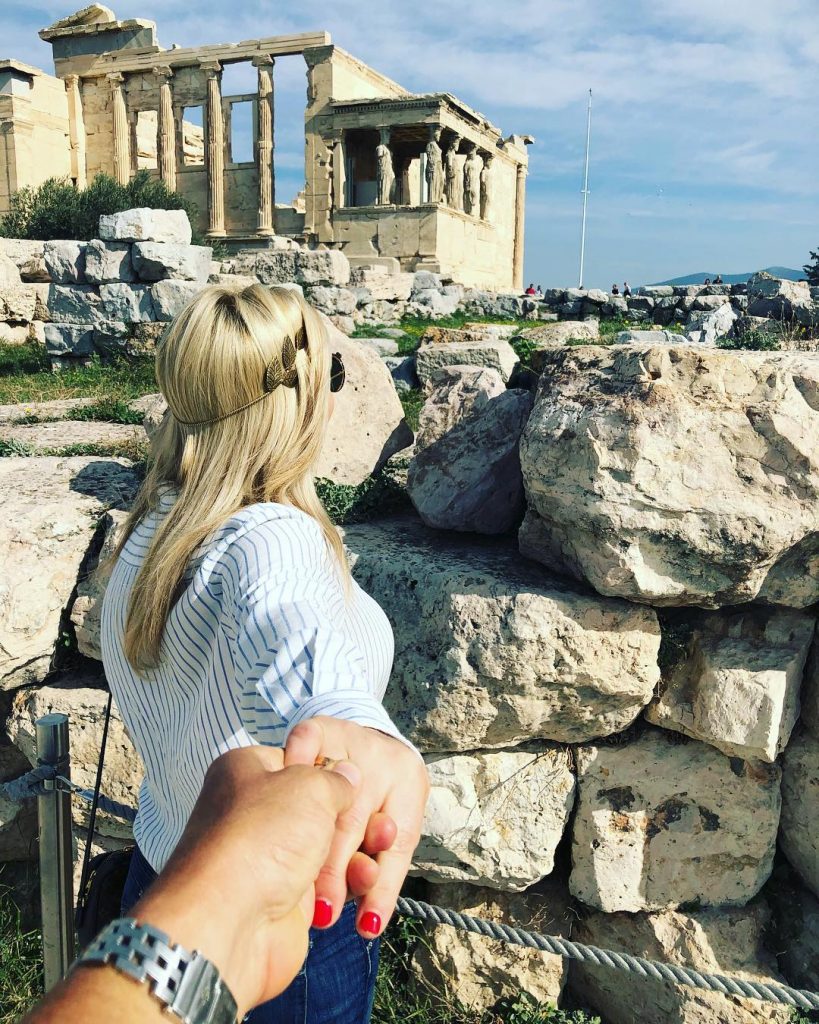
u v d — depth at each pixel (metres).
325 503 4.90
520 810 3.92
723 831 3.92
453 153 31.22
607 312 22.45
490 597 3.69
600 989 4.19
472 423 4.70
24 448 6.44
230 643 1.23
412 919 4.29
